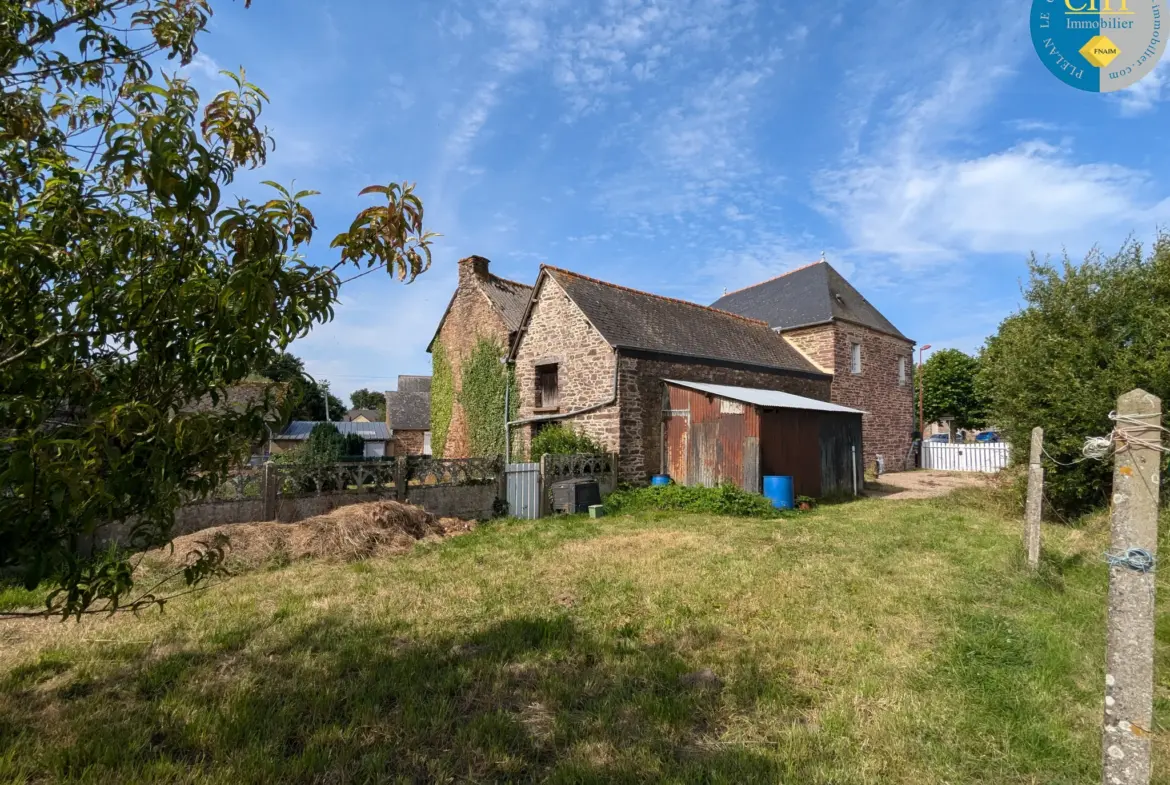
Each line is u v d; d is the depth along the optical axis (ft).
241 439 8.11
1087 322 33.99
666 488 44.98
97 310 6.93
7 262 6.46
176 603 19.60
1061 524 34.58
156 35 10.76
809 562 25.40
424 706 12.33
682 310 64.69
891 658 14.88
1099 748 10.85
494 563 25.59
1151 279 32.17
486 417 61.82
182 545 24.94
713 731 11.60
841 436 56.18
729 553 27.25
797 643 15.94
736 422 46.55
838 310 75.97
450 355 68.39
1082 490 33.47
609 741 11.03
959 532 33.12
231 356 7.26
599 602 19.60
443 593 20.83
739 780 9.87
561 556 26.81
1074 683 13.37
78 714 11.94
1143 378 30.48
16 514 6.49
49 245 6.66
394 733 11.34
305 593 20.79
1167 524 24.48
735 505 40.42
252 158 9.46
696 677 13.74
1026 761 10.44
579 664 14.71
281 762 10.28
